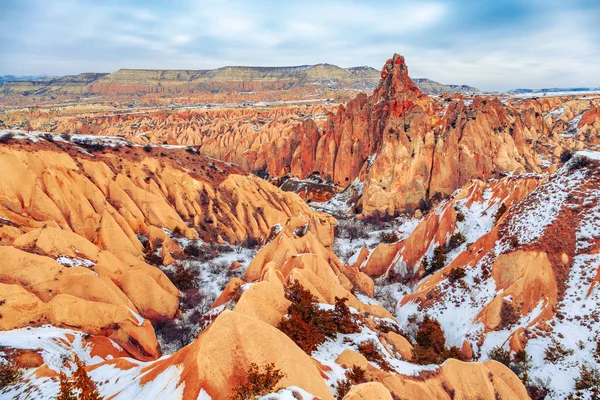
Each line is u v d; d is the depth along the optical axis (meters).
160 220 59.41
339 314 32.72
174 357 20.53
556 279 36.12
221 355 18.53
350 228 76.38
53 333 29.58
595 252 36.53
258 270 45.72
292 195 79.31
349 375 23.70
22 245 38.09
